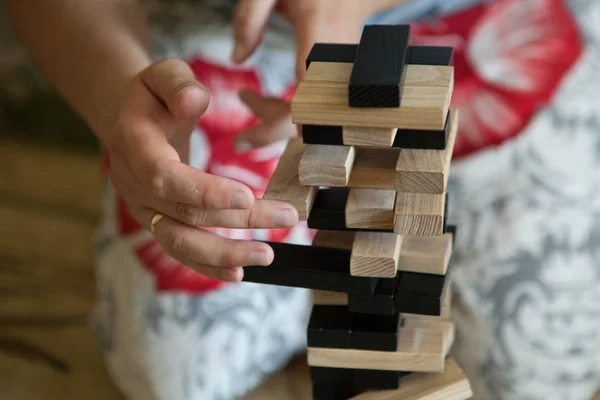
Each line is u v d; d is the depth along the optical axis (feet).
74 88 2.84
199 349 3.10
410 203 1.98
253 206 2.04
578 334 3.09
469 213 3.21
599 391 3.37
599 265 3.10
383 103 1.85
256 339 3.20
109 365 3.32
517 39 3.34
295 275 2.10
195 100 2.19
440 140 1.92
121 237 3.19
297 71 2.66
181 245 2.14
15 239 4.47
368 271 2.05
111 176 2.43
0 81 5.19
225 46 3.33
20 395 3.50
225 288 3.13
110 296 3.25
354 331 2.19
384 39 1.93
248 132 2.60
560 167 3.18
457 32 3.35
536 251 3.11
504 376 3.17
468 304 3.14
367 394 2.27
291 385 3.37
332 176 1.97
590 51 3.33
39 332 3.84
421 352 2.19
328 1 2.76
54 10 2.97
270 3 2.69
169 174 2.05
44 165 5.06
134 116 2.26
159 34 3.34
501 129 3.19
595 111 3.20
